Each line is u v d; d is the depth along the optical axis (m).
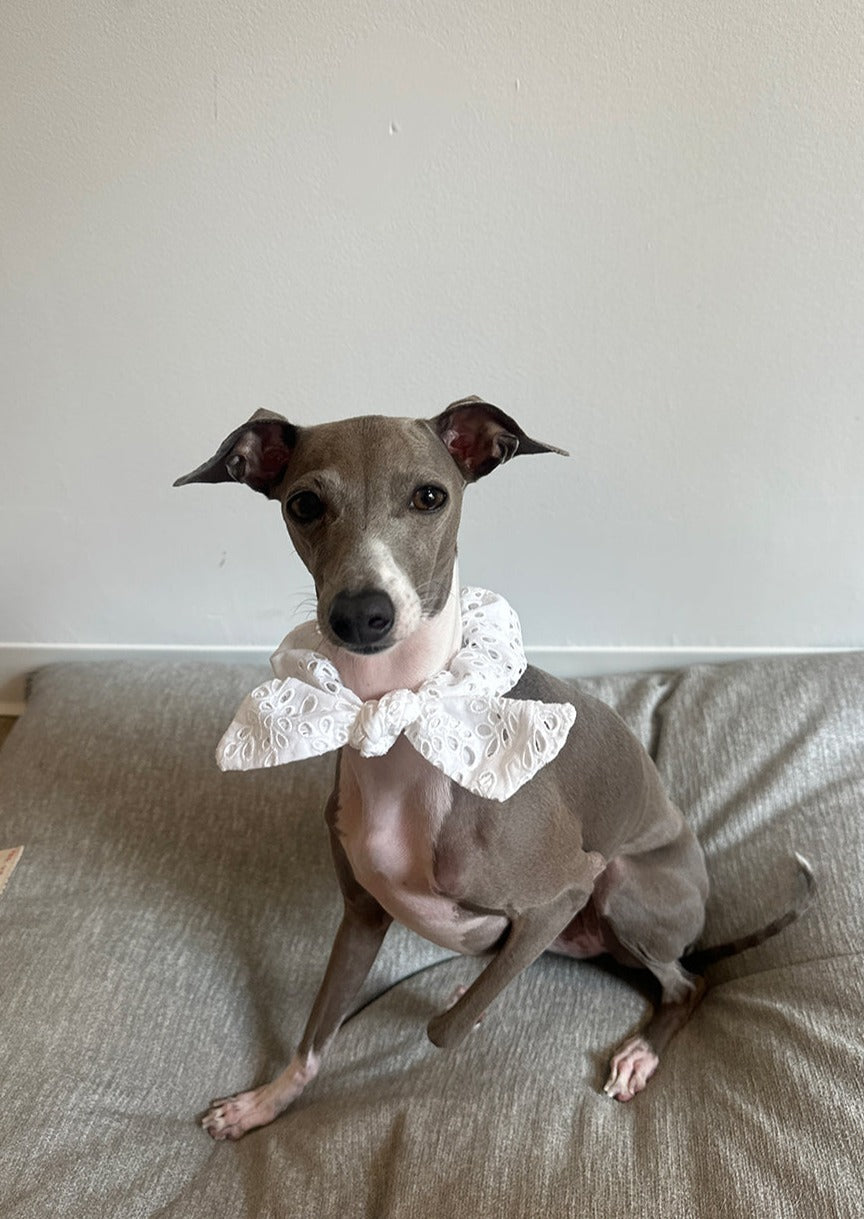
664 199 0.63
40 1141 0.45
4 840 0.63
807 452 0.72
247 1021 0.56
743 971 0.58
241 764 0.42
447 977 0.60
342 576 0.37
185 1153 0.48
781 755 0.67
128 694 0.74
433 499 0.40
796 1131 0.44
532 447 0.44
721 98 0.60
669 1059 0.52
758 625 0.80
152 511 0.77
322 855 0.64
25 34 0.59
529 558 0.77
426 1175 0.44
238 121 0.62
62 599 0.82
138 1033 0.52
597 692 0.75
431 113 0.61
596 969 0.60
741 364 0.69
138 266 0.67
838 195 0.63
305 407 0.72
